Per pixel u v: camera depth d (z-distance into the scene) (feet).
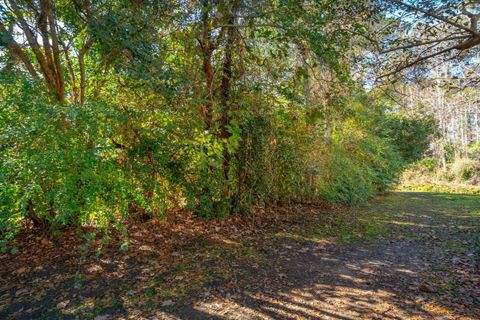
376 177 37.11
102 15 11.92
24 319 8.54
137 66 11.45
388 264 13.29
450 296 10.11
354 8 13.65
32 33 13.47
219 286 10.73
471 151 64.18
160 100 14.92
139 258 13.20
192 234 16.93
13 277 11.19
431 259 13.96
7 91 11.27
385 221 22.93
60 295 9.90
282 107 18.11
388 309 9.30
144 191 15.87
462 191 52.90
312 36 12.73
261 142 20.40
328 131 27.76
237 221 20.01
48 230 15.10
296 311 9.16
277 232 18.43
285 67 15.84
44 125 10.28
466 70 16.01
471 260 13.64
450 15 11.99
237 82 17.12
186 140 14.79
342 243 16.58
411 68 15.38
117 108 14.99
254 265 12.84
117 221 12.13
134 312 8.95
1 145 9.57
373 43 14.01
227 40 14.98
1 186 8.80
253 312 9.05
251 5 13.44
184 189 17.54
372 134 35.70
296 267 12.75
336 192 28.68
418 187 59.72
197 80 15.48
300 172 24.79
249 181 20.65
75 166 10.51
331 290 10.60
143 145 15.83
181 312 8.98
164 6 12.98
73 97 15.71
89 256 13.23
